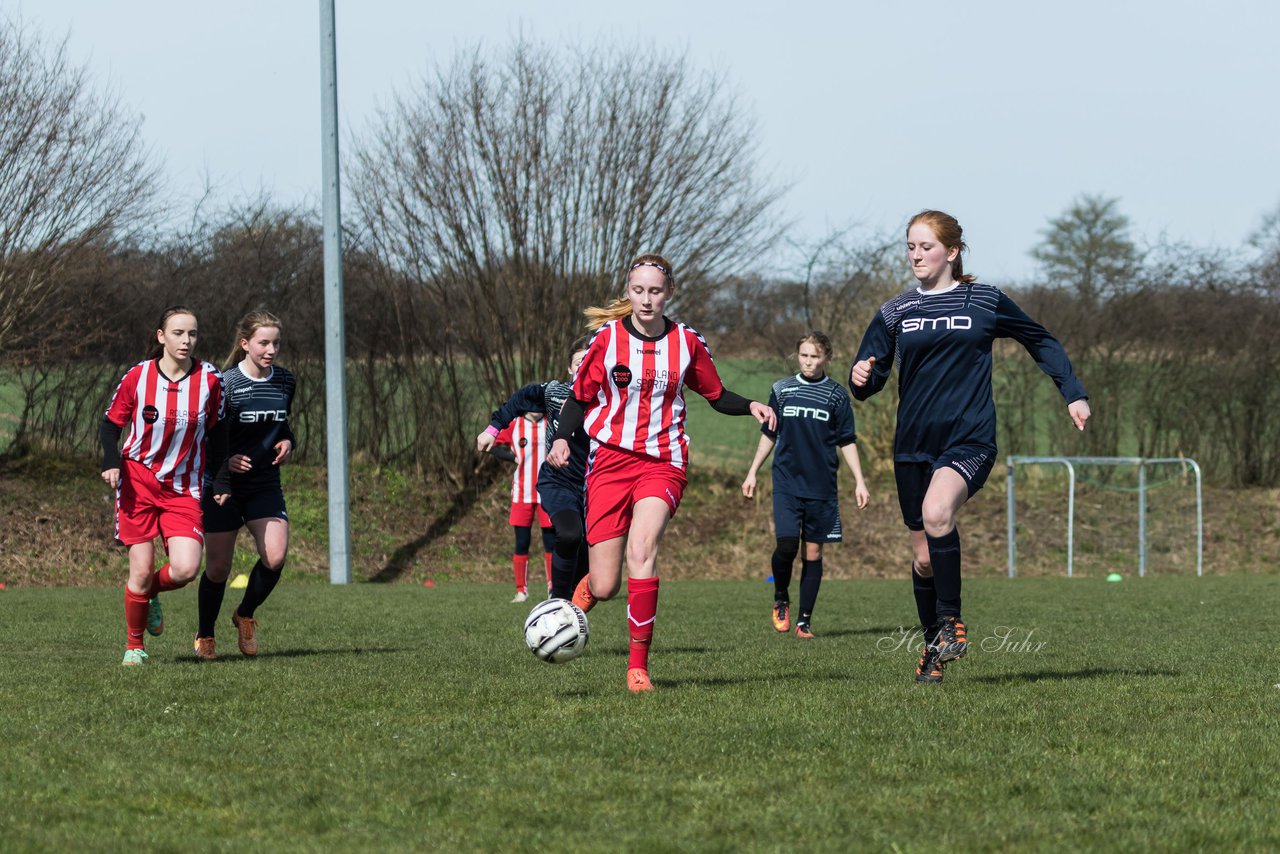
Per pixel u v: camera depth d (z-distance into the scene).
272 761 10.41
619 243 58.25
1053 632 23.66
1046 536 57.38
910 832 8.25
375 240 56.94
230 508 18.70
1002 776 9.87
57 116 49.84
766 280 62.12
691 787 9.47
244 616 19.03
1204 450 62.09
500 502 56.56
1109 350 61.81
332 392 45.22
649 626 14.62
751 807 8.87
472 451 57.34
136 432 17.03
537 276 57.81
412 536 53.03
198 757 10.57
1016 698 13.69
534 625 14.95
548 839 8.06
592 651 19.88
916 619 27.69
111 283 52.81
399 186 56.97
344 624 25.39
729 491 59.50
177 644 21.12
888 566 53.47
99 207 51.09
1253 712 12.91
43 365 51.44
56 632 23.27
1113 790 9.46
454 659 18.31
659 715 12.60
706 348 14.95
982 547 56.19
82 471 52.22
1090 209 127.81
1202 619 27.02
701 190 58.34
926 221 15.09
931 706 13.11
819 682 15.28
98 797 9.25
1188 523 58.62
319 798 9.20
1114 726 11.99
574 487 21.42
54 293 51.22
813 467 23.98
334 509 45.19
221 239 55.47
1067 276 63.59
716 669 16.95
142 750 10.88
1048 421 62.59
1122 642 21.45
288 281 56.19
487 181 57.06
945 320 14.91
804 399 24.03
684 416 14.98
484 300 57.59
